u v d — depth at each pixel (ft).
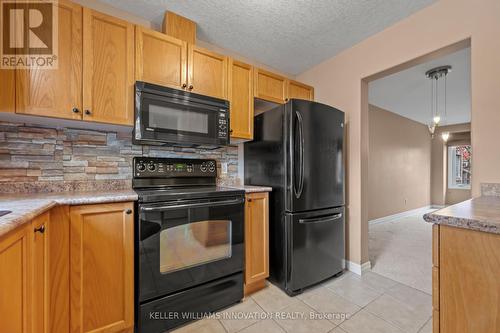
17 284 2.73
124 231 4.44
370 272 7.74
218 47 7.91
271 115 7.10
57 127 5.37
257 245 6.44
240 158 8.32
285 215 6.51
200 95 6.02
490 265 2.39
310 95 9.00
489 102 4.91
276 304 5.87
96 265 4.18
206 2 5.84
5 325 2.50
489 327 2.38
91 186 5.69
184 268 5.06
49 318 3.72
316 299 6.09
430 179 21.22
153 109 5.30
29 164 5.08
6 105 4.06
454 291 2.60
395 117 16.81
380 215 15.56
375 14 6.28
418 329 4.91
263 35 7.25
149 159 6.28
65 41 4.54
